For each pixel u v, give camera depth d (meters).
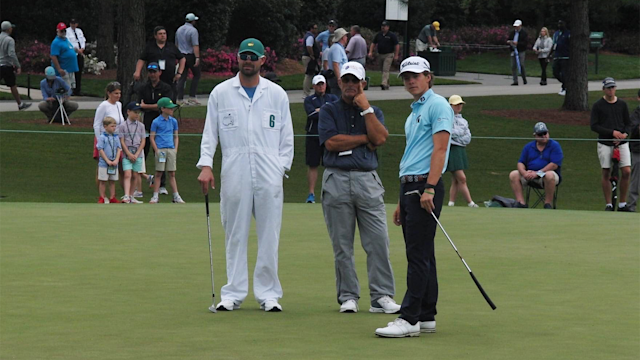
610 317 16.36
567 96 58.19
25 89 68.94
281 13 86.50
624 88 69.75
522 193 37.69
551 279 20.33
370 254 17.33
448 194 41.56
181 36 55.88
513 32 74.62
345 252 17.30
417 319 14.88
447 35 102.56
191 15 55.72
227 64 79.12
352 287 17.28
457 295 18.53
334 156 17.42
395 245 25.27
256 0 84.88
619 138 37.81
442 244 25.62
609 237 27.09
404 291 19.16
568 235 27.52
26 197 38.66
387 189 42.44
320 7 97.19
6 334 14.71
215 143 17.45
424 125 15.14
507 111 57.03
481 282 19.97
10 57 54.78
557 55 65.19
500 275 20.83
